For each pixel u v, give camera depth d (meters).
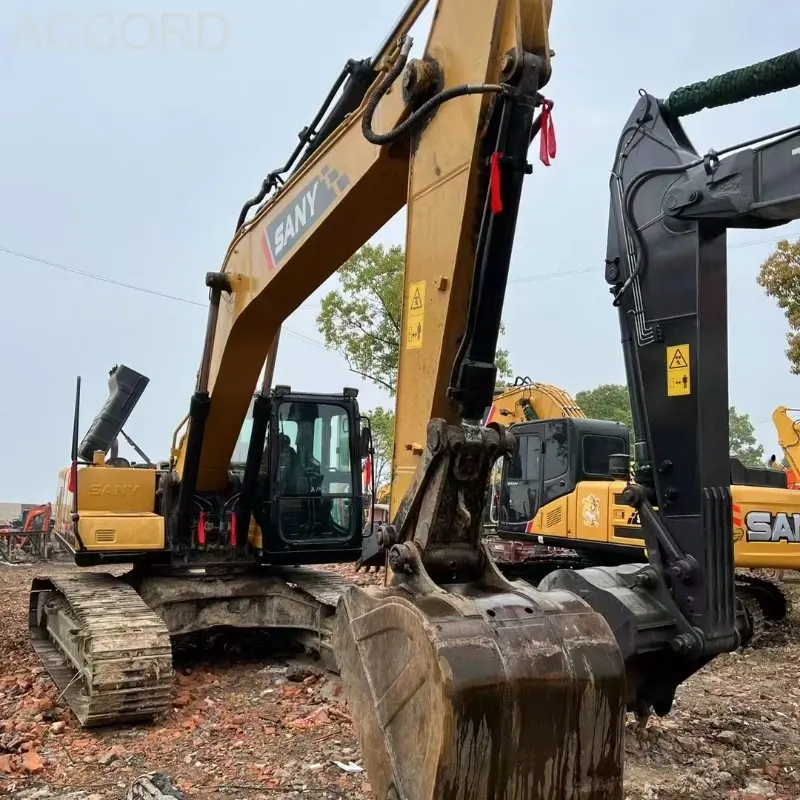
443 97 3.06
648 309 4.61
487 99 3.03
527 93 2.96
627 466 4.80
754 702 5.73
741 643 4.41
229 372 6.18
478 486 3.01
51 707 5.61
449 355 3.14
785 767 4.36
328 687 6.08
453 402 3.09
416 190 3.39
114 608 5.89
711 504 4.30
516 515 10.26
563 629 2.66
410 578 2.89
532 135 3.06
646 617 4.23
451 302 3.12
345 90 4.52
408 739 2.53
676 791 3.99
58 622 7.02
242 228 5.78
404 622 2.62
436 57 3.40
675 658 4.25
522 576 9.83
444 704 2.35
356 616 2.95
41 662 6.84
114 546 6.54
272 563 7.16
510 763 2.44
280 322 5.89
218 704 5.75
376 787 2.66
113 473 7.18
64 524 7.68
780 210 4.02
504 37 3.03
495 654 2.48
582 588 4.45
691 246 4.40
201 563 6.99
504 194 2.98
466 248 3.09
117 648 5.20
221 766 4.48
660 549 4.40
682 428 4.39
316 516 7.22
